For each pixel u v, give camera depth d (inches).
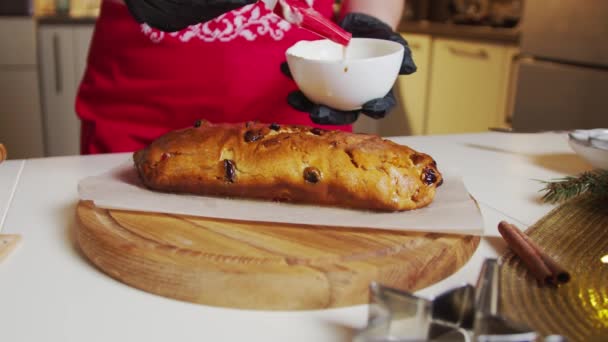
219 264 25.0
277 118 47.3
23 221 31.1
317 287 24.5
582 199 33.0
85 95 48.3
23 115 110.1
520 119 101.2
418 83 120.6
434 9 129.0
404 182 29.2
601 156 36.0
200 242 26.8
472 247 27.7
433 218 28.7
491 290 21.5
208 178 30.4
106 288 25.6
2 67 106.7
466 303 22.1
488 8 118.2
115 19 45.2
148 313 24.2
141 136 47.4
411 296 21.5
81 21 108.4
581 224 30.0
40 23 106.7
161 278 25.0
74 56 109.9
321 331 23.4
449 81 113.6
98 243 26.5
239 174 30.1
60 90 111.0
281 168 29.7
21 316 23.8
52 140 113.8
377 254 26.1
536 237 28.8
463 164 39.6
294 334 23.2
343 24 38.5
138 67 45.7
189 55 44.9
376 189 29.0
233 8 34.7
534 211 32.6
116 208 29.6
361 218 28.8
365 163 29.3
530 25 96.3
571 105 92.1
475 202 30.4
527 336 19.6
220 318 24.1
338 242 26.9
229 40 44.7
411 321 21.8
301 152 29.9
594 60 88.0
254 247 26.5
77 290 25.4
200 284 24.7
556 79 93.3
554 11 91.8
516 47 99.5
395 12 47.5
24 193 34.5
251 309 24.7
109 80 46.8
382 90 32.5
